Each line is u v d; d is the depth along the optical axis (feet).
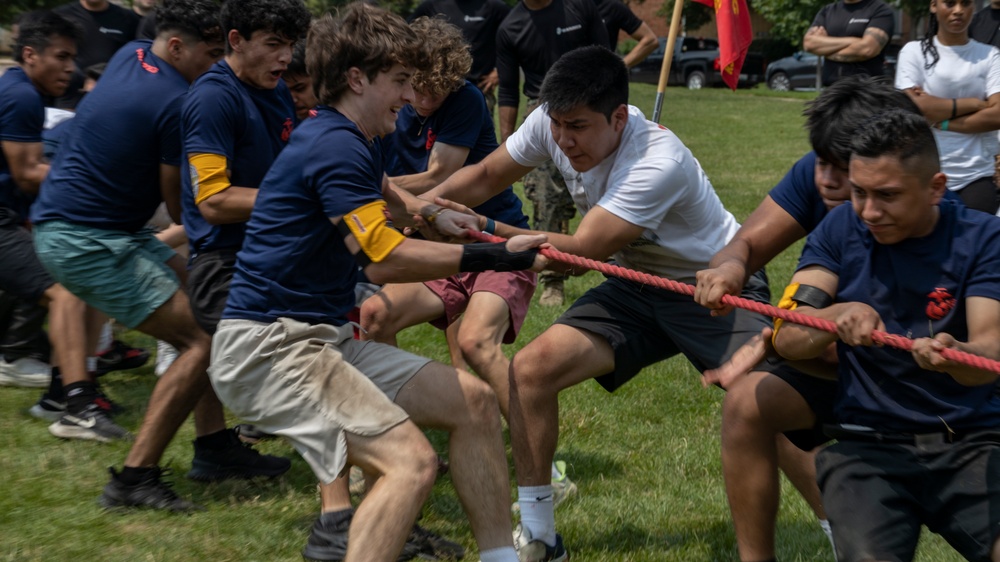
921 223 8.99
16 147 16.30
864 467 9.18
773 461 10.48
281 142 13.85
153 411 13.24
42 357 18.35
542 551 12.01
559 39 24.41
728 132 59.47
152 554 12.09
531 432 12.02
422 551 12.30
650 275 11.76
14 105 16.25
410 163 16.24
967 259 8.93
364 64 10.34
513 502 14.06
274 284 10.32
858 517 8.91
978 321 8.74
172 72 14.14
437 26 15.14
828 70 26.68
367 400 10.08
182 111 13.19
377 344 10.89
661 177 11.90
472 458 10.53
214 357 10.52
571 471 15.03
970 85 18.62
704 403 17.88
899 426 9.19
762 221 11.07
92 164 13.80
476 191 13.85
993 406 9.13
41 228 13.97
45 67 17.13
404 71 10.52
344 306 10.79
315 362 10.17
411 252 10.13
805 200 10.92
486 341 13.82
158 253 15.02
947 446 9.02
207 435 14.39
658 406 17.75
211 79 13.11
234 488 14.17
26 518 12.97
